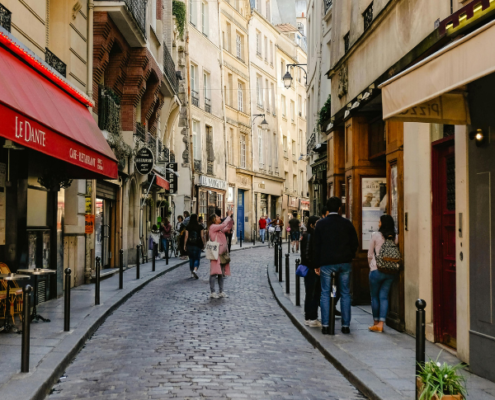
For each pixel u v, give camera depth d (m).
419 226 8.54
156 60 23.05
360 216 12.21
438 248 8.17
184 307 11.64
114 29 16.95
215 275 13.14
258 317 10.71
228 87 40.75
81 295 12.69
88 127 12.47
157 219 26.14
